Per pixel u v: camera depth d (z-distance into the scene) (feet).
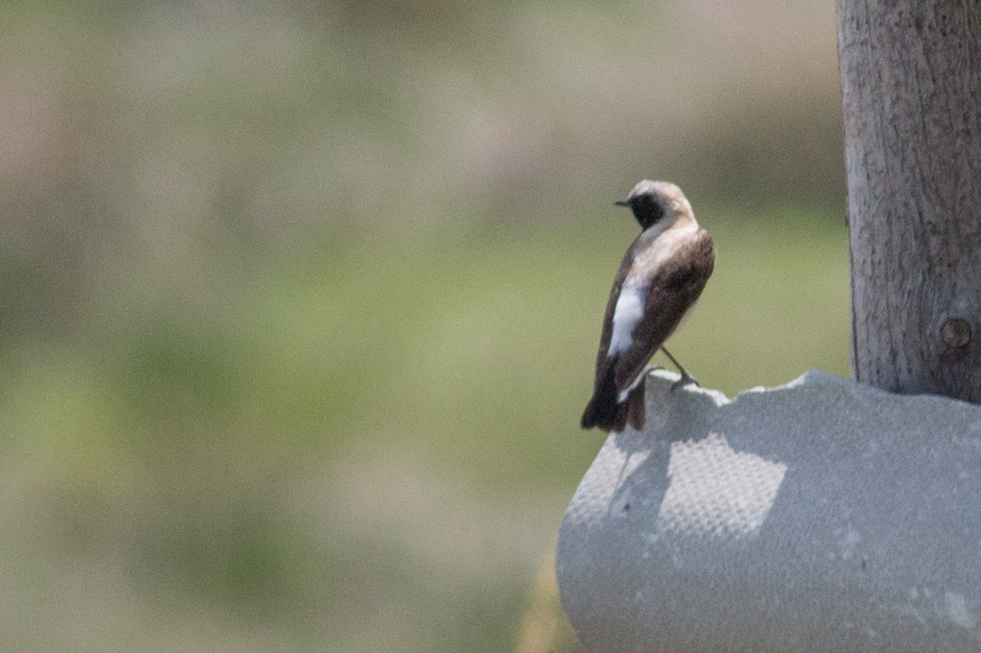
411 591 32.78
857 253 16.80
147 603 33.06
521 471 39.42
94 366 49.60
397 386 45.11
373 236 61.93
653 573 16.10
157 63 68.03
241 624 32.09
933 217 16.12
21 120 63.10
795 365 43.78
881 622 14.60
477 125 68.49
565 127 67.21
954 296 16.11
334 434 42.47
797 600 15.10
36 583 34.09
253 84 67.67
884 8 16.19
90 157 63.10
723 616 15.62
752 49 66.44
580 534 16.80
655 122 66.39
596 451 40.34
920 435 14.87
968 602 14.07
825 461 15.39
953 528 14.32
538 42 72.49
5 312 55.98
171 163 63.87
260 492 38.83
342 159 66.28
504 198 65.10
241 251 61.16
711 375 43.83
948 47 15.93
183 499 38.81
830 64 64.64
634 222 61.52
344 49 71.82
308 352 47.26
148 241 60.80
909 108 16.15
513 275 54.95
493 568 33.53
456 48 73.46
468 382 44.39
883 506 14.79
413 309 51.52
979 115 15.96
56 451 42.29
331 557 35.04
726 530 15.66
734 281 51.03
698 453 16.33
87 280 58.34
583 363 45.78
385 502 37.78
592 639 16.72
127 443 42.55
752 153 64.28
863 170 16.57
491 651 29.50
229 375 46.24
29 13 67.77
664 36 71.00
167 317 52.16
